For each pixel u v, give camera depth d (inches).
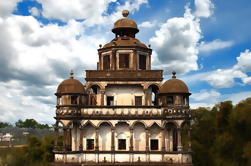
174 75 2701.8
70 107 2578.7
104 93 2755.9
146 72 2773.1
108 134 2669.8
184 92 2573.8
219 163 3083.2
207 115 3577.8
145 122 2628.0
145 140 2650.1
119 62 2861.7
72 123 2640.3
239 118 2940.5
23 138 6456.7
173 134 2674.7
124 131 2667.3
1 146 5265.8
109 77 2760.8
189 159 2568.9
